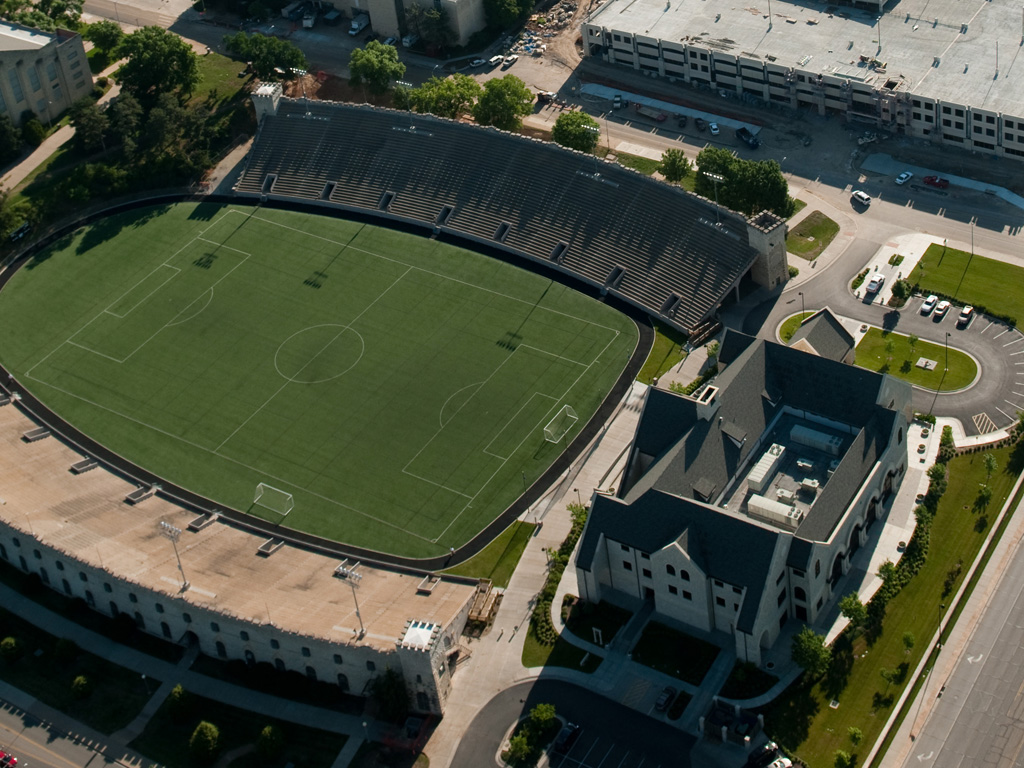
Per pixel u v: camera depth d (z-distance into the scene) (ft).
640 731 654.12
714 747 642.22
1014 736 637.30
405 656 653.30
